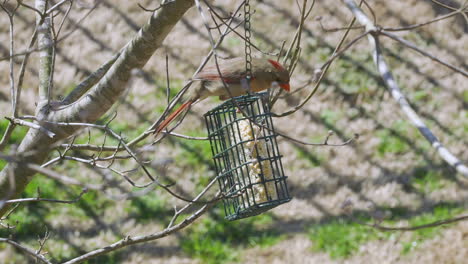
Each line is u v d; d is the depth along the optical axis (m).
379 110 14.28
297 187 13.20
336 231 12.27
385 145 13.69
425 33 15.44
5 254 11.80
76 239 12.25
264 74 7.09
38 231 12.23
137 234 12.34
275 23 15.36
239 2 15.42
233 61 7.23
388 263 11.70
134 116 14.10
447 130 13.89
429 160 13.37
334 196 12.96
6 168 7.81
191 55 15.04
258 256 11.98
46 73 8.17
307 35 15.27
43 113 7.68
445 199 12.67
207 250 12.06
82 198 12.80
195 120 14.02
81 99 7.71
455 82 14.62
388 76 4.96
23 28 15.55
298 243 12.13
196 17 15.53
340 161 13.54
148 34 7.48
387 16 15.66
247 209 7.29
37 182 12.91
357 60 14.98
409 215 12.49
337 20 15.38
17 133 13.62
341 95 14.51
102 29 15.62
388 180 13.13
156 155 13.45
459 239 11.94
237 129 7.45
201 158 13.39
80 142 13.48
